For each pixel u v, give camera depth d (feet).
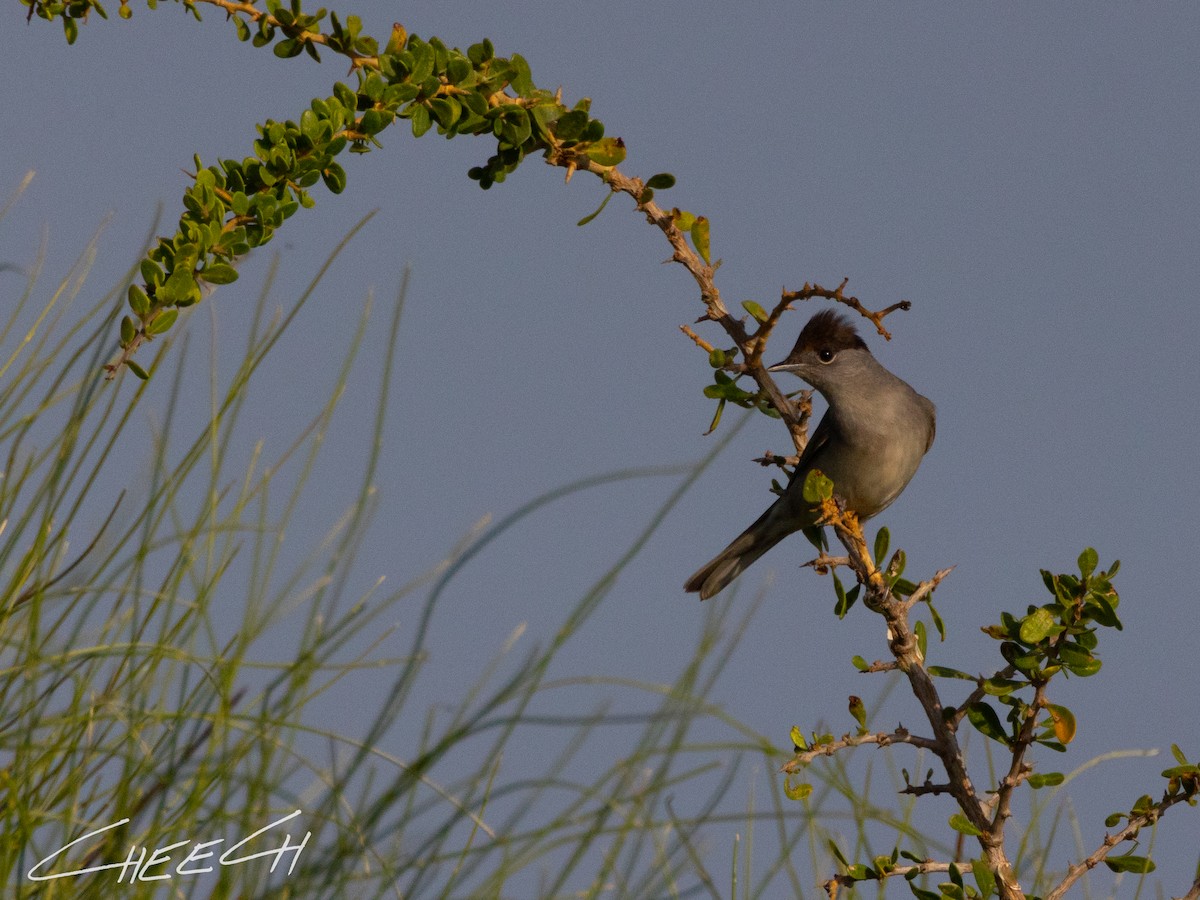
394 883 19.39
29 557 20.62
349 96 25.86
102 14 27.37
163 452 21.13
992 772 25.49
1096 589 23.30
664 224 28.94
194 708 20.31
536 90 27.66
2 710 19.69
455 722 20.11
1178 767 23.68
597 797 20.27
